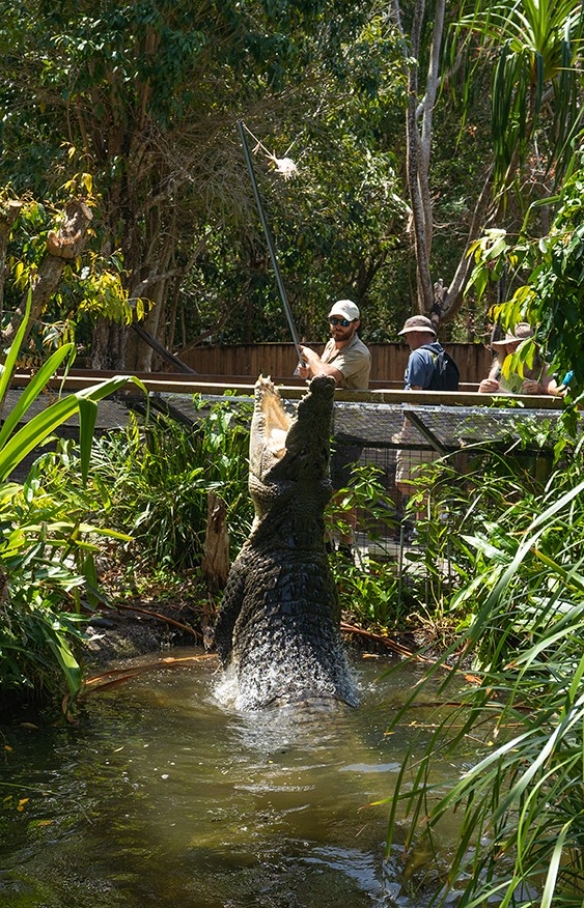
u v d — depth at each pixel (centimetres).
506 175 558
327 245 1562
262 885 303
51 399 671
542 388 744
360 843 332
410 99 1322
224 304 2183
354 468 653
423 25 1641
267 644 500
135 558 671
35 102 1338
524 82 532
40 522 476
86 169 1259
